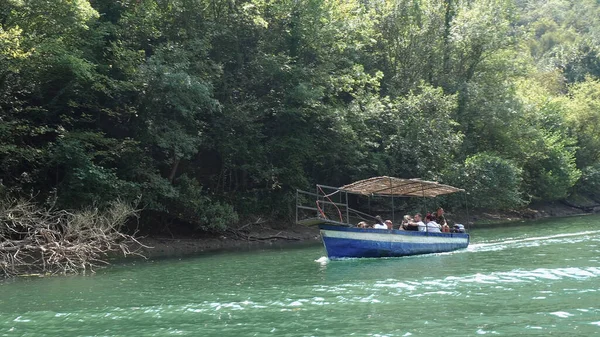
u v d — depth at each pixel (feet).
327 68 92.53
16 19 60.80
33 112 67.92
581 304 30.94
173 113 74.74
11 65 58.08
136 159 72.18
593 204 151.84
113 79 69.97
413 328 26.99
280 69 85.56
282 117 89.04
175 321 30.42
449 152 106.93
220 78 82.94
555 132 139.95
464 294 34.78
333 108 91.56
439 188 62.13
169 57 71.92
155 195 71.92
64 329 29.48
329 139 91.91
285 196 90.38
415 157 98.12
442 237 61.46
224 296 37.42
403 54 121.29
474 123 120.47
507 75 130.52
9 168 64.95
